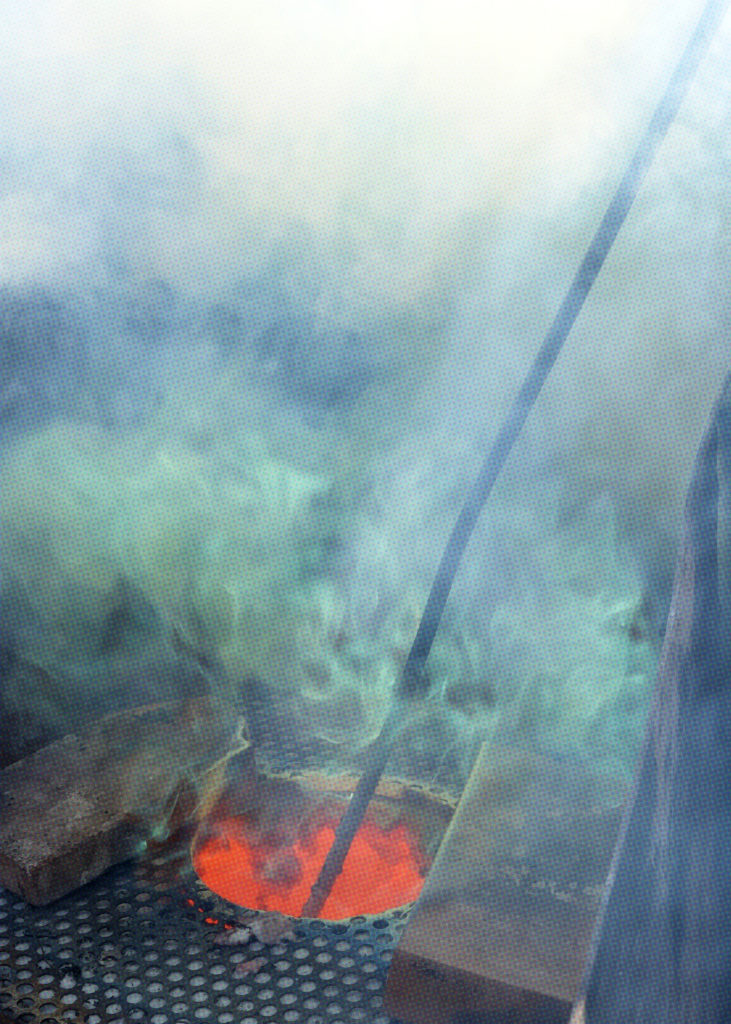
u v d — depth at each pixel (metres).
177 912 1.34
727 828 0.63
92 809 1.44
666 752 0.72
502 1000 1.09
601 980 0.77
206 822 1.54
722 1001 0.61
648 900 0.73
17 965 1.24
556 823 1.37
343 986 1.21
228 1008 1.17
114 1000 1.18
